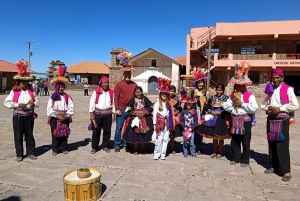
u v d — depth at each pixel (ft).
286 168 15.05
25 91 18.03
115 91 20.29
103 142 20.75
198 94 19.98
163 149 18.86
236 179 15.37
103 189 13.87
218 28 87.76
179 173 16.21
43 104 57.62
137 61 108.58
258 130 30.86
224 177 15.65
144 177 15.52
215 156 19.48
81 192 12.13
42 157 18.97
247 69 16.93
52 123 19.34
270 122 15.43
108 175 15.78
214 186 14.38
